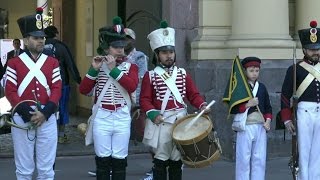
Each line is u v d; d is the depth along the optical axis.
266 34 14.30
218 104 14.13
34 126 8.65
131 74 9.28
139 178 12.20
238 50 14.16
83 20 23.11
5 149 15.30
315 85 9.82
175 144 8.92
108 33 9.25
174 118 9.26
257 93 9.98
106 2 19.91
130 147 15.16
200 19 14.97
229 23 14.91
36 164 8.98
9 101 8.68
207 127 8.80
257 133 9.96
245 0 14.33
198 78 14.59
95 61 9.12
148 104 9.22
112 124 9.20
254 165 10.04
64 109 15.62
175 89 9.30
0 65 12.33
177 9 14.95
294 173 9.98
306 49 9.87
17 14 29.78
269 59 14.25
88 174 12.53
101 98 9.24
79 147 15.44
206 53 14.71
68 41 24.66
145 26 16.48
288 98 9.98
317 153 9.91
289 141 14.22
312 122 9.84
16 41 17.34
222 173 12.70
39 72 8.77
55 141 8.96
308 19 14.97
